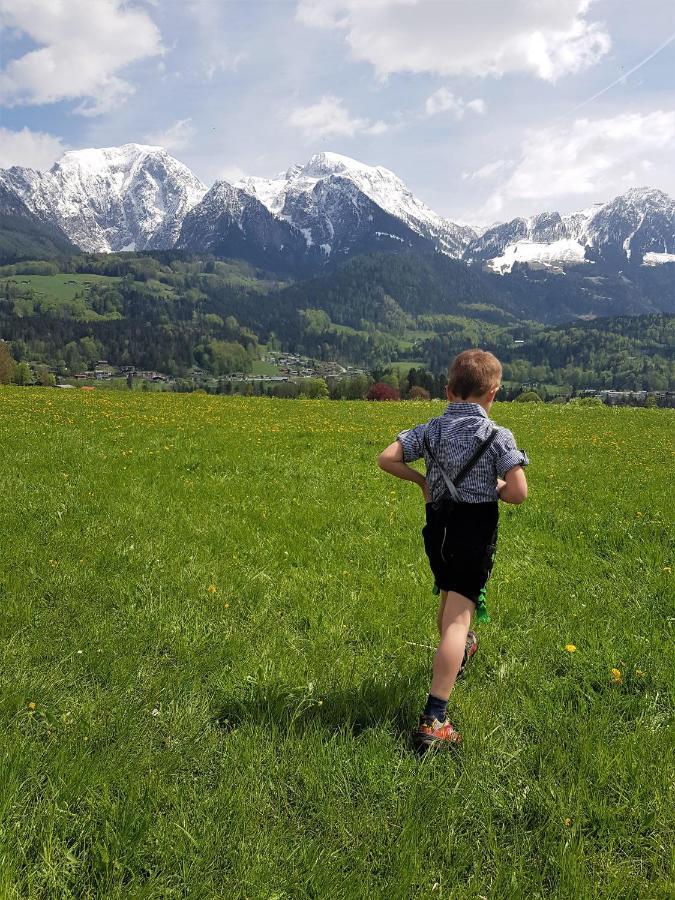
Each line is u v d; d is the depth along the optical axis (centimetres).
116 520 825
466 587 415
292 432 1997
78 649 482
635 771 368
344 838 313
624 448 2030
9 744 354
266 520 891
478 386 432
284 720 411
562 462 1655
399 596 648
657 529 920
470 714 429
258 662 490
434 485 427
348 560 755
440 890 284
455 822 328
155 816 317
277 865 294
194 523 850
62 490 967
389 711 430
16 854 281
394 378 15812
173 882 283
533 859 308
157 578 647
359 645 542
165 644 512
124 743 374
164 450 1445
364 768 366
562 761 375
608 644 542
